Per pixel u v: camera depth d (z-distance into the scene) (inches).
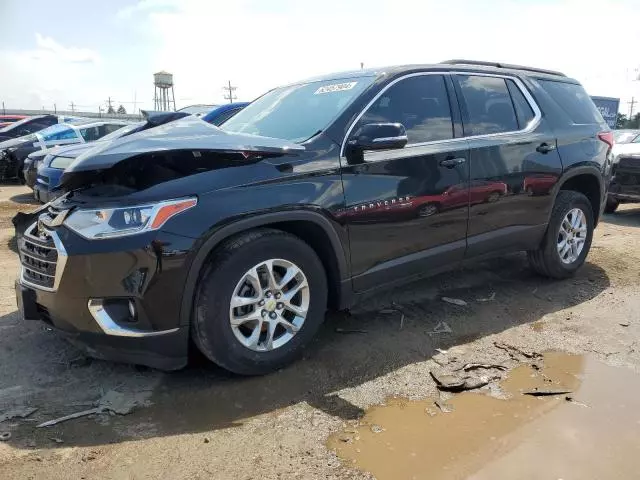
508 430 107.0
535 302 178.5
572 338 150.9
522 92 183.8
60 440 102.0
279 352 127.0
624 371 132.0
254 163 121.5
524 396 120.3
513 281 199.2
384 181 138.9
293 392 120.6
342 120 137.6
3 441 101.3
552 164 181.8
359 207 134.2
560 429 107.3
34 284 120.1
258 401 116.9
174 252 109.3
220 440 103.0
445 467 95.4
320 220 127.5
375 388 123.0
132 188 116.5
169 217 109.7
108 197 115.4
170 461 96.7
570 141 190.1
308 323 130.9
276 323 125.8
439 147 152.4
